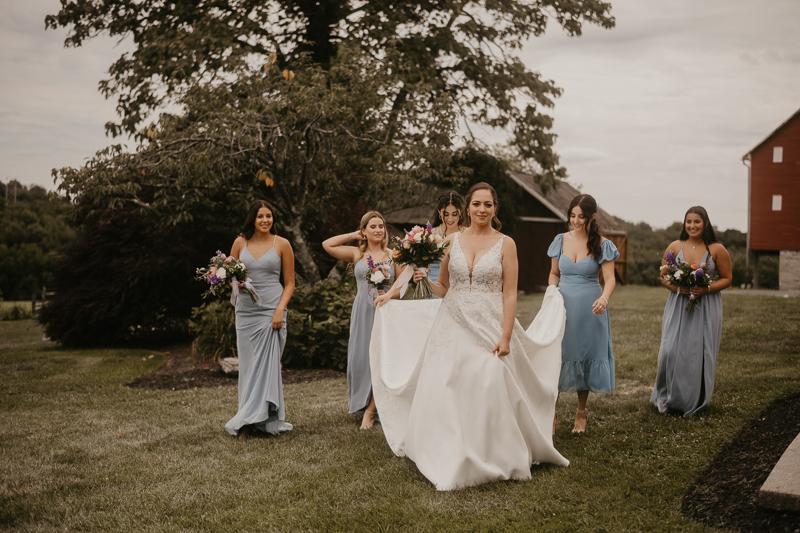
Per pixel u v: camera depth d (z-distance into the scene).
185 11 13.30
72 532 3.29
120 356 10.20
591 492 3.54
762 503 3.07
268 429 4.97
